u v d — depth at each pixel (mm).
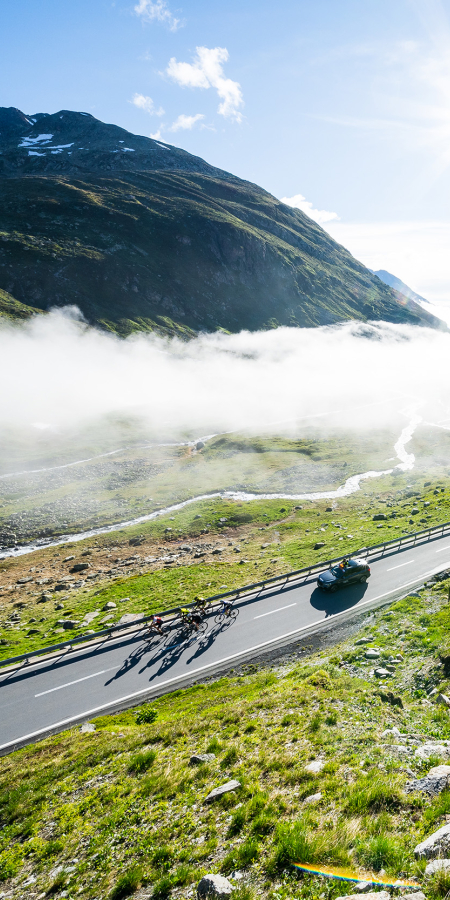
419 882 6895
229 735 16312
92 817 13031
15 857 12125
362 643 25078
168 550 61688
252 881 8281
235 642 30062
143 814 12297
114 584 48000
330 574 36938
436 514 55000
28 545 70688
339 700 17156
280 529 64188
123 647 30969
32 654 30172
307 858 8219
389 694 16953
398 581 36438
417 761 11266
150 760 15727
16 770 18219
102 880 10047
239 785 12102
